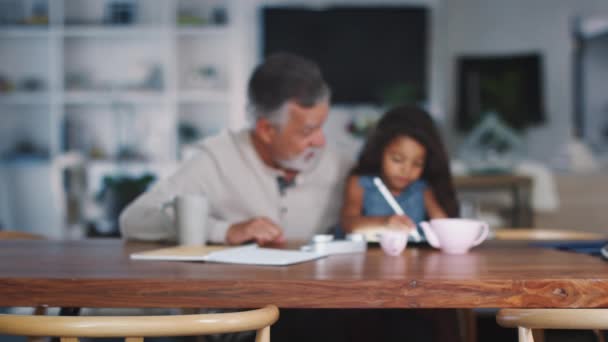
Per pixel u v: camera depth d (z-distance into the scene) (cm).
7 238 182
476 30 661
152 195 172
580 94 656
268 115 169
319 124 172
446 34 667
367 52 657
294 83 167
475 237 139
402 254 138
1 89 593
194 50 619
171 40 593
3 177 601
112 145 608
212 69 609
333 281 99
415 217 177
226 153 181
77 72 611
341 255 136
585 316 85
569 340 123
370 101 657
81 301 101
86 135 609
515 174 475
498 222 454
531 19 662
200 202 152
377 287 99
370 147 180
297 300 99
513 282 100
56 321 82
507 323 90
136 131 608
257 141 179
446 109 664
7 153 602
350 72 658
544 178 474
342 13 653
